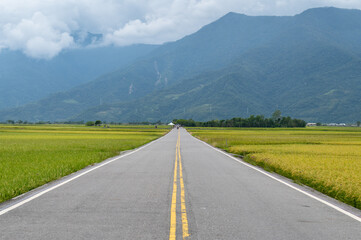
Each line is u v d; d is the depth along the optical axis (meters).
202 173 14.05
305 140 47.34
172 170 15.00
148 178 12.54
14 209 7.66
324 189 10.29
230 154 24.45
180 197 9.05
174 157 21.84
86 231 6.07
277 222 6.76
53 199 8.76
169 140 48.91
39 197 9.01
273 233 6.07
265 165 17.23
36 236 5.79
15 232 6.00
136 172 14.27
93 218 6.92
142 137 57.97
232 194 9.57
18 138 50.12
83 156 20.48
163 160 19.78
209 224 6.55
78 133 77.75
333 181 10.61
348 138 55.88
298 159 17.75
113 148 28.55
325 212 7.65
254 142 40.81
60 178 12.55
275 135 70.50
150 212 7.42
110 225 6.43
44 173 13.02
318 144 38.38
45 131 89.50
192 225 6.48
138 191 9.89
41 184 11.09
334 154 22.92
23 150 25.72
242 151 25.20
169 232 6.04
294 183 11.68
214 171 14.75
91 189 10.21
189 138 56.22
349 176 11.87
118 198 8.89
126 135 67.56
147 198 8.90
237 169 15.59
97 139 48.31
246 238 5.78
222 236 5.86
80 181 11.79
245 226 6.46
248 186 10.96
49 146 31.03
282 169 14.54
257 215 7.29
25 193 9.57
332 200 8.96
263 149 27.02
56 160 17.97
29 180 11.30
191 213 7.37
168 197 9.04
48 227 6.30
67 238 5.70
